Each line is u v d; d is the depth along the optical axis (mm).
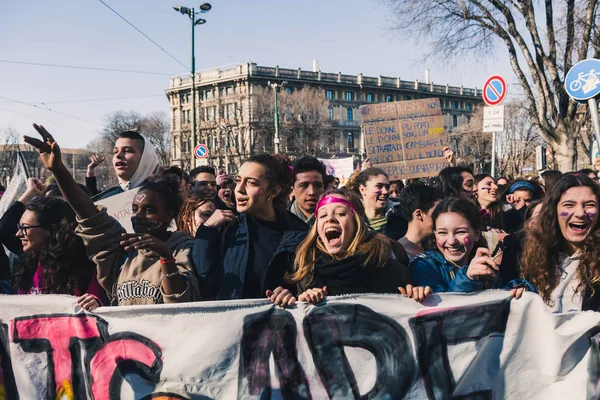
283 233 3221
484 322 2824
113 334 2957
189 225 3977
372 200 4809
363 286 2902
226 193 5984
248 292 3061
